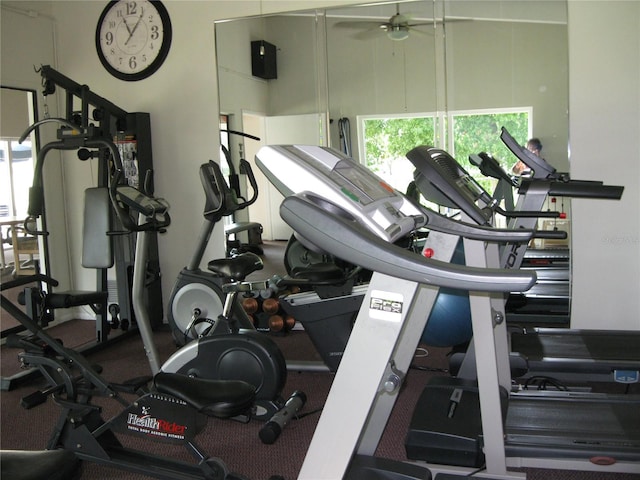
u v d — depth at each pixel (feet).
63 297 11.48
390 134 13.50
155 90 15.19
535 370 9.73
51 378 8.32
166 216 10.91
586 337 10.72
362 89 13.58
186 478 7.29
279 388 9.34
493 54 12.66
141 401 7.48
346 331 10.60
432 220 5.95
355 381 4.17
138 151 14.76
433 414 7.79
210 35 14.57
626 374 9.47
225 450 8.87
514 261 9.99
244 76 14.40
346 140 13.79
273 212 14.52
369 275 12.78
